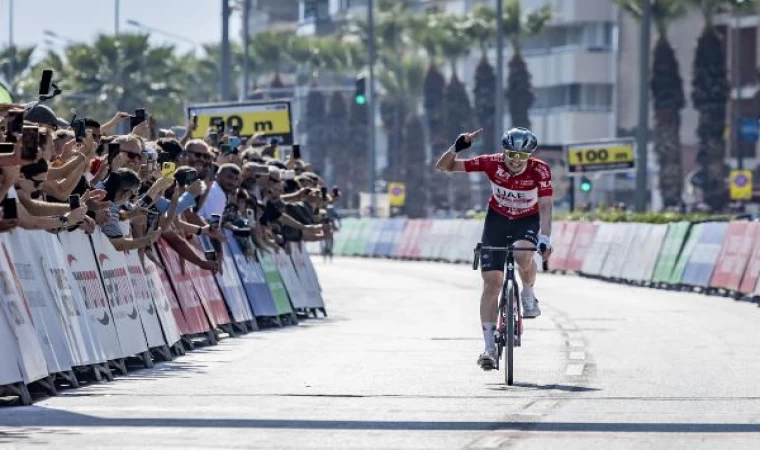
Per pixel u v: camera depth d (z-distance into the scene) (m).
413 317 40.19
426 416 18.61
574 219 81.00
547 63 177.88
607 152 89.19
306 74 184.12
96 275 24.05
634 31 169.50
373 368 25.27
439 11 188.88
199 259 29.69
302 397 20.75
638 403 20.09
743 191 106.94
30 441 16.28
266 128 58.72
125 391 21.59
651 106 166.00
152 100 127.38
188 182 27.52
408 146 170.88
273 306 36.59
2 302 19.94
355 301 48.22
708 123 136.50
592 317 39.09
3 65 138.88
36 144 19.81
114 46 126.50
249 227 34.91
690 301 47.28
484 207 145.62
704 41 136.38
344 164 181.50
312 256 101.38
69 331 22.31
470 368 25.23
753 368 25.19
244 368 25.34
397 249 94.62
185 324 29.31
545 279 64.62
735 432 17.19
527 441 16.42
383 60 178.88
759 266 46.91
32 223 21.00
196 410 19.20
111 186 25.12
